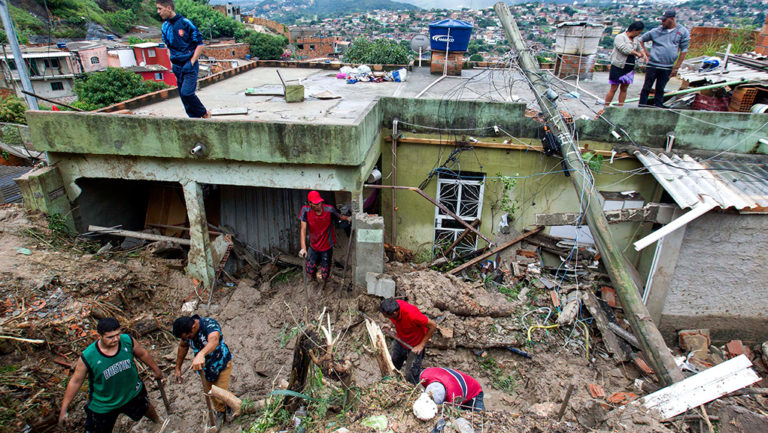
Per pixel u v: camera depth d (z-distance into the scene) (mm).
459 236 9047
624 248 8703
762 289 7207
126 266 7207
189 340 4891
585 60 11562
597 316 7207
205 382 5262
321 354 4715
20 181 7141
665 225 6785
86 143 7070
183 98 7191
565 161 7941
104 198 8516
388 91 10227
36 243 6965
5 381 4906
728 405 5203
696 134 7617
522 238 8695
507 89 10375
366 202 9336
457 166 8758
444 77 12031
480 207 9148
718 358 7199
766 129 7406
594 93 10305
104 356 4297
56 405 4973
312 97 9391
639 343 6281
